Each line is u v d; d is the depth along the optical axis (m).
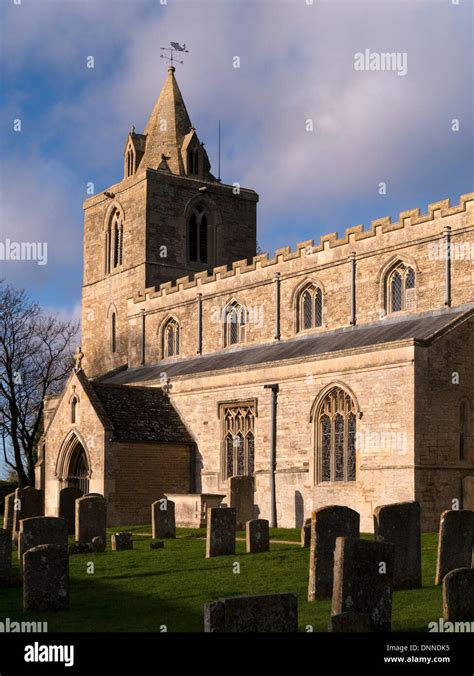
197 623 21.22
